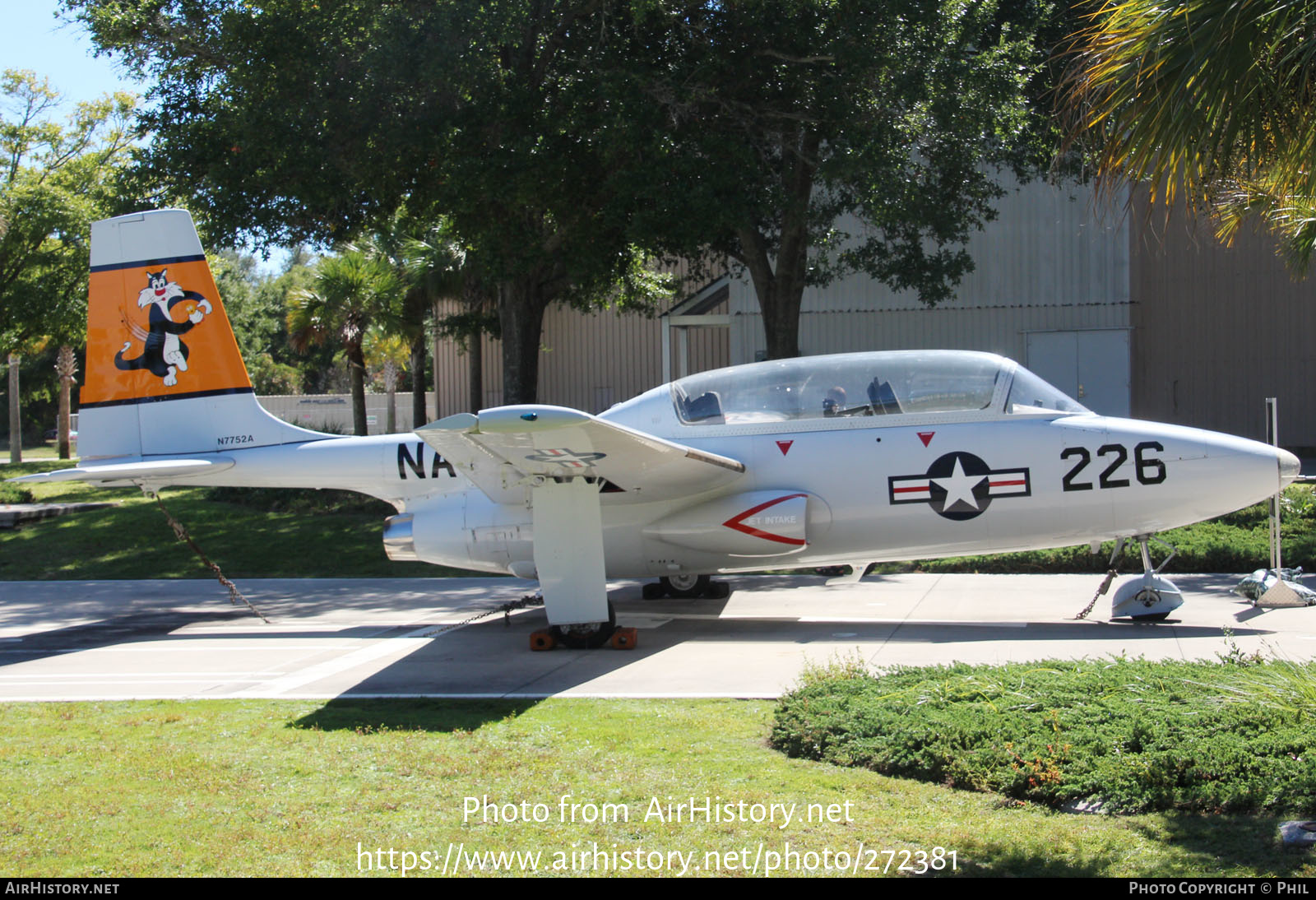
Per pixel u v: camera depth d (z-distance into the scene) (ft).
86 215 106.11
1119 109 20.17
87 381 38.86
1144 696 20.52
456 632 35.50
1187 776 16.51
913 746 18.39
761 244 61.46
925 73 48.60
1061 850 14.61
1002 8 58.54
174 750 20.44
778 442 34.27
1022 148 58.18
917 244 57.82
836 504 33.76
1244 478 32.30
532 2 51.13
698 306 83.41
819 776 17.92
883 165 49.06
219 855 15.12
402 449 37.40
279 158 50.31
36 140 111.34
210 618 40.40
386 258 89.86
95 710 24.38
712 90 51.19
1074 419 33.53
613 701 23.75
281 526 62.80
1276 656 25.99
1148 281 84.23
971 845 14.84
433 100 51.57
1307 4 17.98
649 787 17.52
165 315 38.58
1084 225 63.21
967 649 29.07
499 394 103.71
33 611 42.68
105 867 14.78
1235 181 24.44
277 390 200.64
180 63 58.54
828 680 23.22
